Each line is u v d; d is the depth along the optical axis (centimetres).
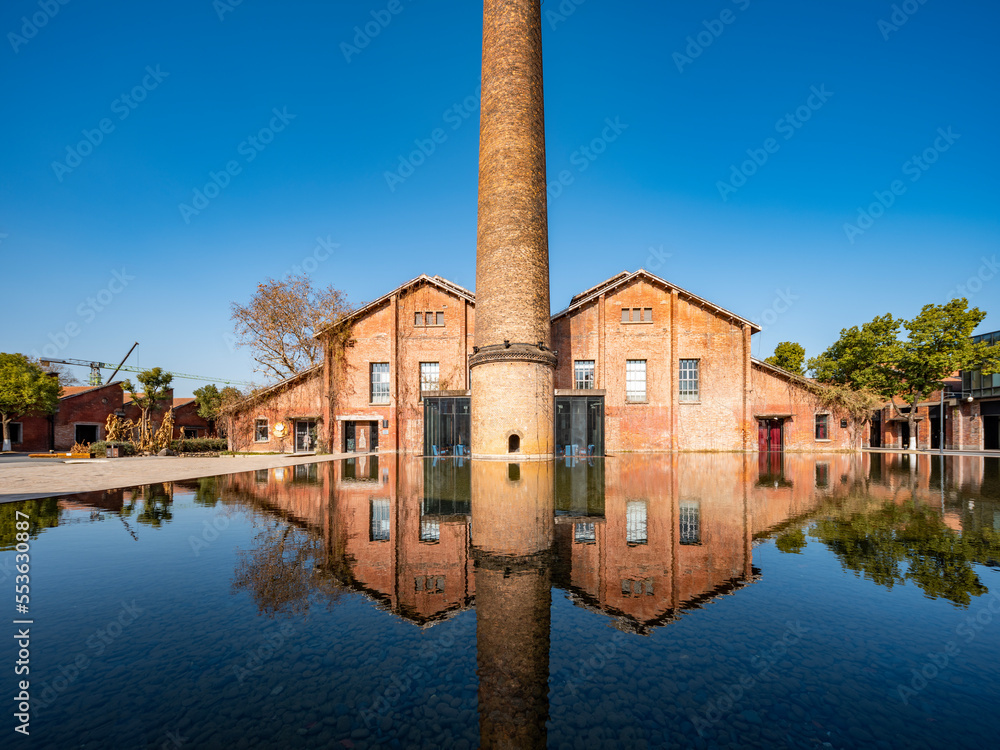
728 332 2792
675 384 2758
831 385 2900
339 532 589
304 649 281
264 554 488
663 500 857
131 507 784
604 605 345
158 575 421
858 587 379
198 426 4847
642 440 2748
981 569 422
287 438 2970
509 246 2020
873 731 203
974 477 1316
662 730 201
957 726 205
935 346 3403
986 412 3469
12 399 3756
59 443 4075
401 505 805
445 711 218
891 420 4166
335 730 205
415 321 2911
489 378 2016
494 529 603
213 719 213
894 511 734
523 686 239
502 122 2048
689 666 258
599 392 2403
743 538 545
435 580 402
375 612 336
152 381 4000
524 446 1980
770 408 2811
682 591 373
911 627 306
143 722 210
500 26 2078
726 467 1673
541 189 2092
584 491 989
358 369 2914
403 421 2862
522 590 377
